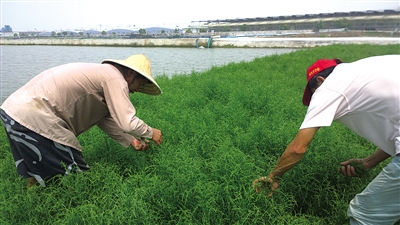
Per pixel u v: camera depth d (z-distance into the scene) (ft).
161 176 10.11
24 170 9.68
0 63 78.89
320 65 8.61
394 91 7.11
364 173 10.19
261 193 8.70
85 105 9.82
